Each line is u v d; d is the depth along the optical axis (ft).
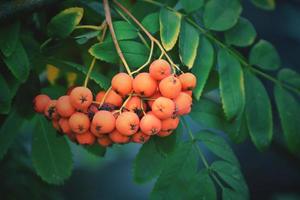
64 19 0.89
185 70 0.90
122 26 0.89
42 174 0.93
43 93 0.95
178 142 0.94
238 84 0.94
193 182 0.92
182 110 0.83
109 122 0.81
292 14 1.92
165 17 0.90
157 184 0.91
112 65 1.00
